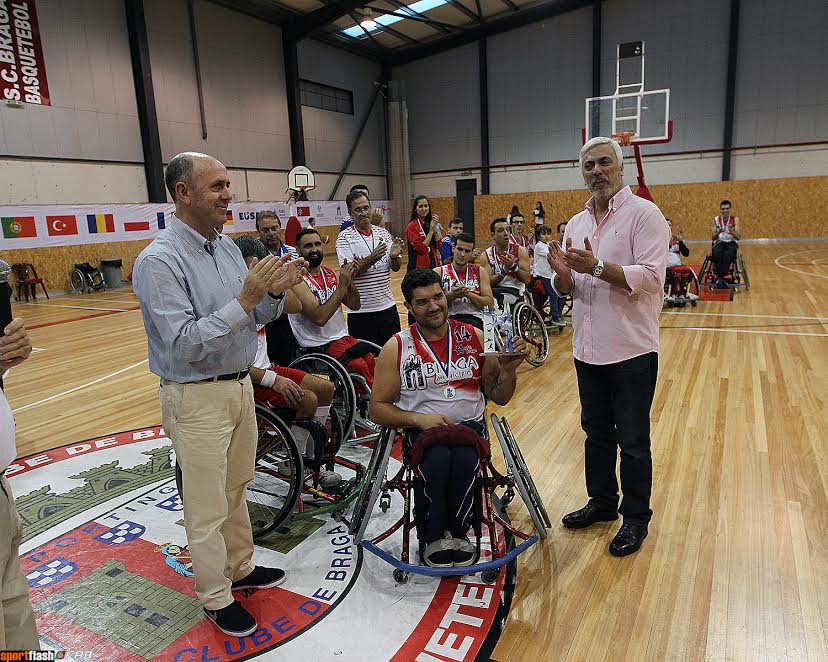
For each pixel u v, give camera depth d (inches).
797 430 134.3
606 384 92.5
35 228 411.8
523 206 695.7
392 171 764.6
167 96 503.2
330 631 75.0
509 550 92.0
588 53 623.8
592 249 90.3
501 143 697.6
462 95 711.7
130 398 180.4
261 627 76.2
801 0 529.3
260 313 77.7
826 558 87.2
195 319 69.0
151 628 77.0
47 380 204.4
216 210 70.7
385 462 87.0
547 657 69.6
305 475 111.9
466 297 165.3
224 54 551.5
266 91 599.8
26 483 121.0
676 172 610.5
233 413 74.0
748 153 577.0
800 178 561.9
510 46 667.4
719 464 118.8
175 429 71.2
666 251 85.3
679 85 591.5
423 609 79.0
